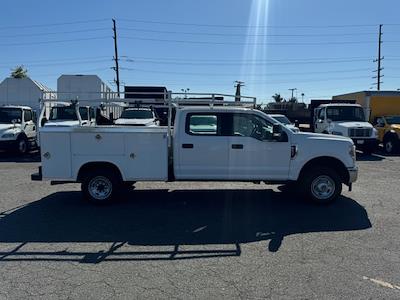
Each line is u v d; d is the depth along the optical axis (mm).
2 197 9055
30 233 6422
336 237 6195
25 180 11266
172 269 4949
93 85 21625
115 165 8125
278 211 7797
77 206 8195
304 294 4246
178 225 6875
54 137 8055
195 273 4820
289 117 30406
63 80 21609
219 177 8227
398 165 14836
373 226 6785
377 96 22453
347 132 17625
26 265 5082
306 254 5453
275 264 5098
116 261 5223
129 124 15758
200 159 8188
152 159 8109
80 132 8031
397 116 20734
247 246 5805
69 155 8078
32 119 19391
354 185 10492
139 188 9992
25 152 18422
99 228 6695
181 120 8180
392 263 5109
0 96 26219
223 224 6934
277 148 8141
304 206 8180
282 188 9953
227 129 8188
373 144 17781
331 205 8234
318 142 8164
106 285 4484
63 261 5219
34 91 26234
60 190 9844
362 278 4652
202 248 5723
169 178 8297
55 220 7168
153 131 8039
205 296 4211
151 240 6082
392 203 8422
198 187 10102
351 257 5328
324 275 4738
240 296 4207
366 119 20328
